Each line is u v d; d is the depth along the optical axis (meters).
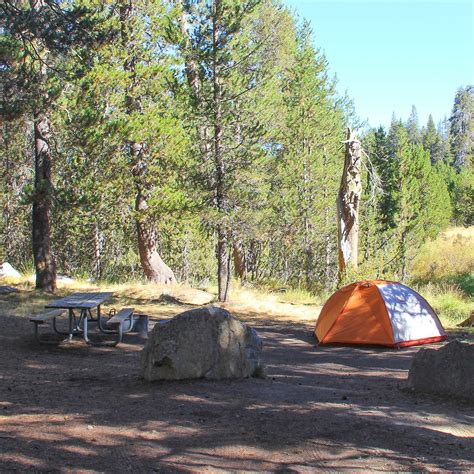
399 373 8.22
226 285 17.17
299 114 27.61
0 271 20.67
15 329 11.05
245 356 7.32
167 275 20.61
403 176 32.72
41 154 16.52
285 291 20.72
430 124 102.12
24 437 4.85
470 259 30.67
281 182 26.69
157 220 18.94
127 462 4.34
